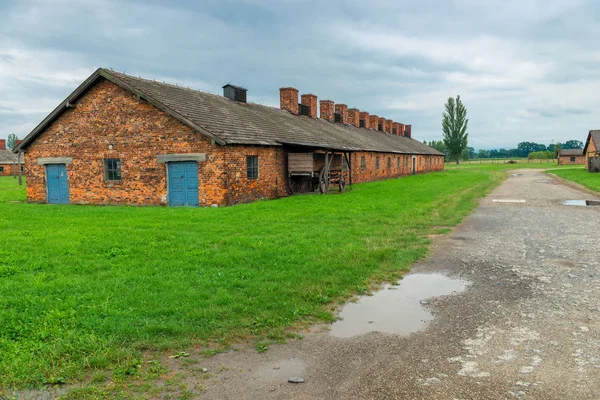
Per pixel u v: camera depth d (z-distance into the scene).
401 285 6.95
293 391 3.88
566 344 4.69
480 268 7.89
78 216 15.40
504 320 5.41
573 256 8.62
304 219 13.41
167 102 18.77
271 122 25.39
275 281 6.90
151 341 4.83
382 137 50.03
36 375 4.12
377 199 19.58
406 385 3.94
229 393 3.86
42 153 21.80
